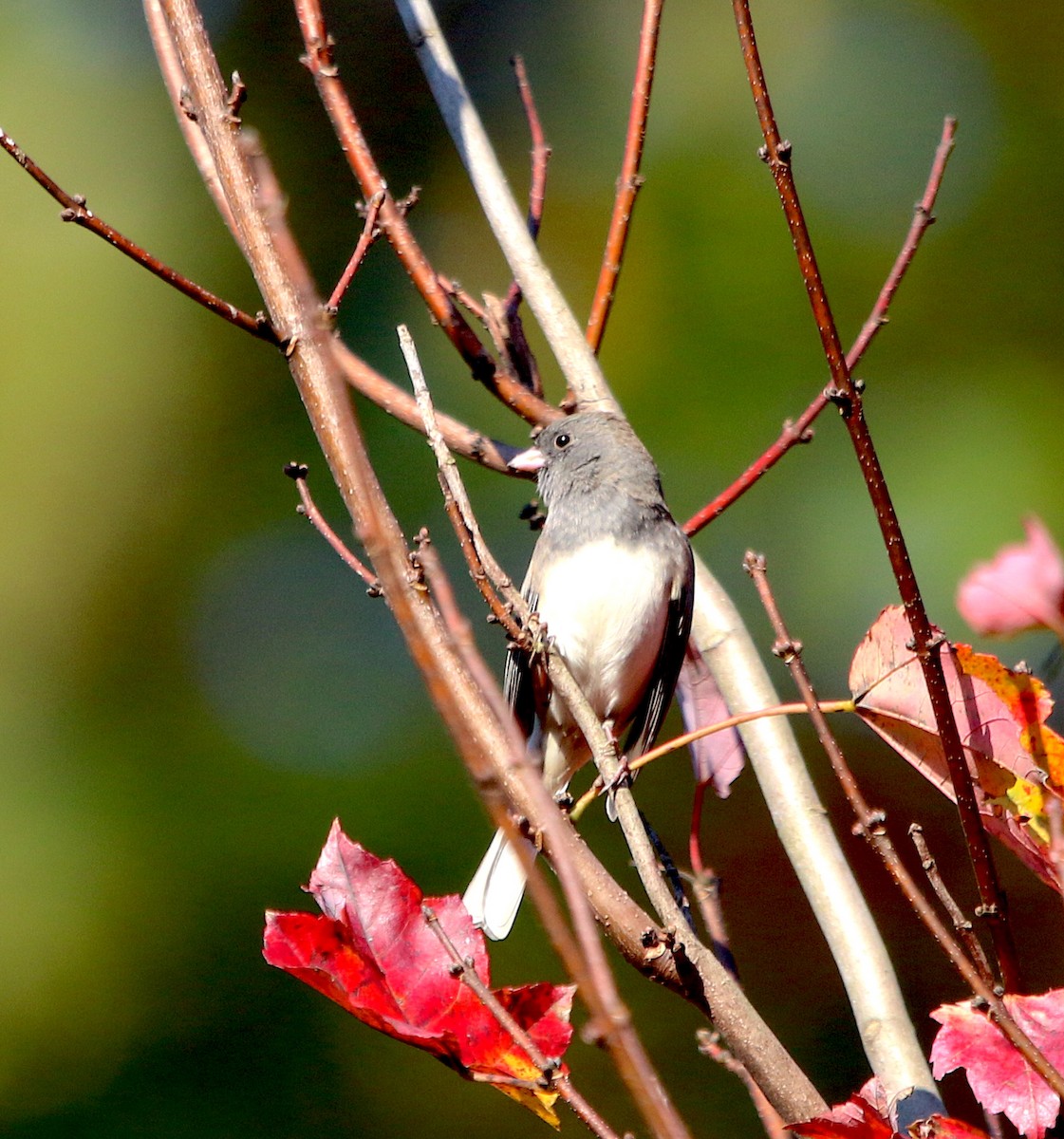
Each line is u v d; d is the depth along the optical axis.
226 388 11.07
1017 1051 2.96
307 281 2.51
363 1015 3.15
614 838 9.49
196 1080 9.54
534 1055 3.04
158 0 4.58
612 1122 8.71
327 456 3.37
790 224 3.16
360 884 3.24
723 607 4.96
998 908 3.02
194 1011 9.70
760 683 4.79
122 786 10.27
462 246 11.59
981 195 11.34
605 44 12.02
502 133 11.88
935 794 9.52
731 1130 8.85
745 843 9.80
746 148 11.35
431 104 12.00
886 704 3.43
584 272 11.12
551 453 6.86
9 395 10.82
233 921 9.90
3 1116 9.47
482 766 2.43
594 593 6.60
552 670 3.92
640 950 3.25
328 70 4.82
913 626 3.06
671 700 6.77
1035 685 3.18
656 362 10.79
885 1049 4.01
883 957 4.18
